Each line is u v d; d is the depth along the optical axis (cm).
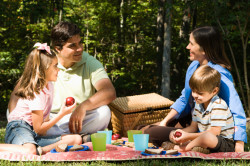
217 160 266
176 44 1581
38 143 323
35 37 1382
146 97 470
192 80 294
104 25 1516
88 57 389
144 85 1659
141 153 283
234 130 299
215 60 327
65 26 354
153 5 1559
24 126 304
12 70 1155
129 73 1541
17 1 1223
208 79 286
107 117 374
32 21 1375
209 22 950
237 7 748
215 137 284
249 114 812
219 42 329
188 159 271
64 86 380
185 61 1381
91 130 373
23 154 281
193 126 328
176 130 304
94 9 1441
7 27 1279
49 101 320
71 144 327
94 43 1485
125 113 410
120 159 266
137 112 419
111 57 1566
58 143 318
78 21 1451
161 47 1452
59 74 380
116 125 437
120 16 1530
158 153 280
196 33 332
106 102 368
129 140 344
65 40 351
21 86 306
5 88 1242
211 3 806
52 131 346
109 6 1437
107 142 340
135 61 1639
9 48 1288
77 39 354
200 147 288
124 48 1584
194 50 336
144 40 1636
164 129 337
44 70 306
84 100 385
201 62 339
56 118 310
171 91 1398
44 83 306
